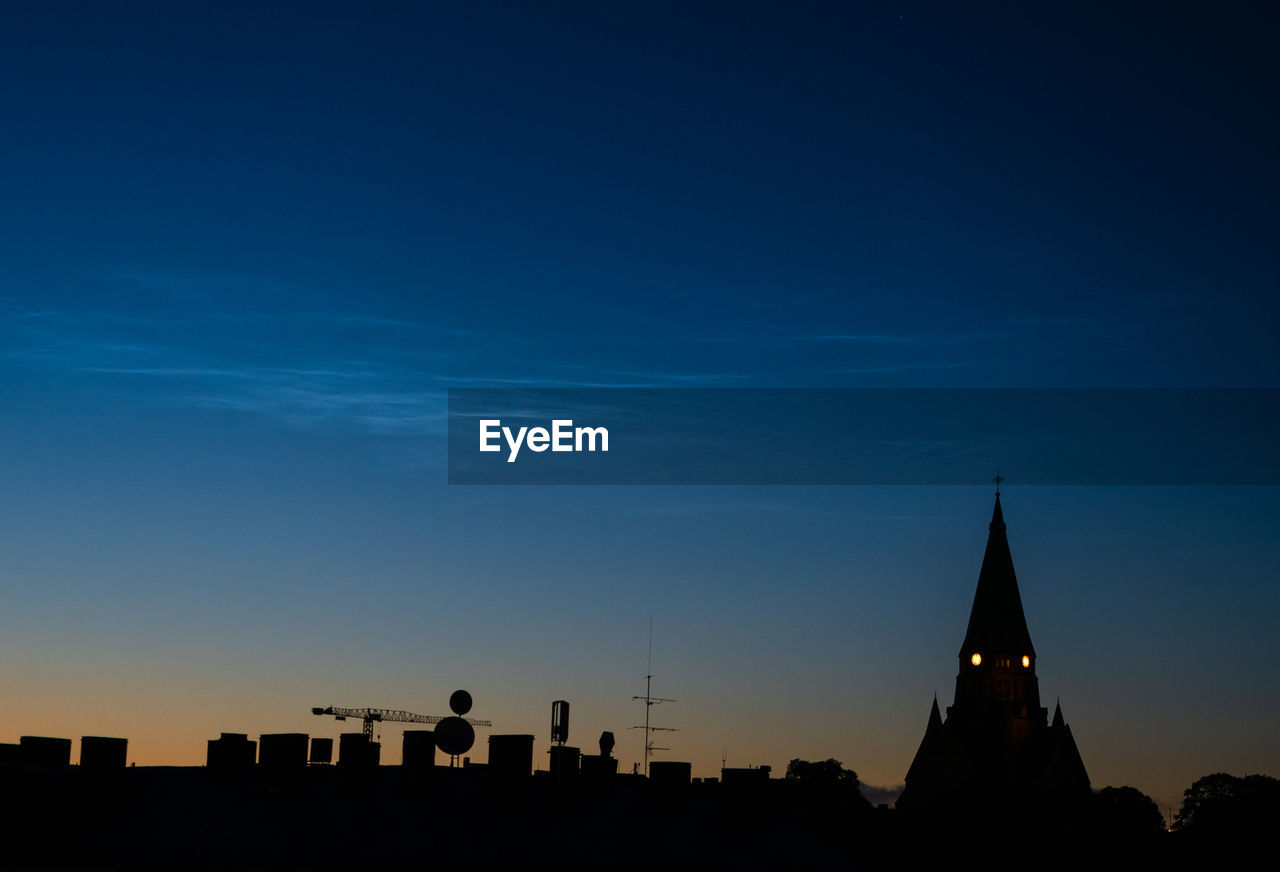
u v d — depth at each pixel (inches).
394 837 1734.7
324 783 1913.1
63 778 1752.0
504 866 1681.8
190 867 1610.5
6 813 1712.6
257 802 1815.9
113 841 1705.2
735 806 1980.8
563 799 1886.1
